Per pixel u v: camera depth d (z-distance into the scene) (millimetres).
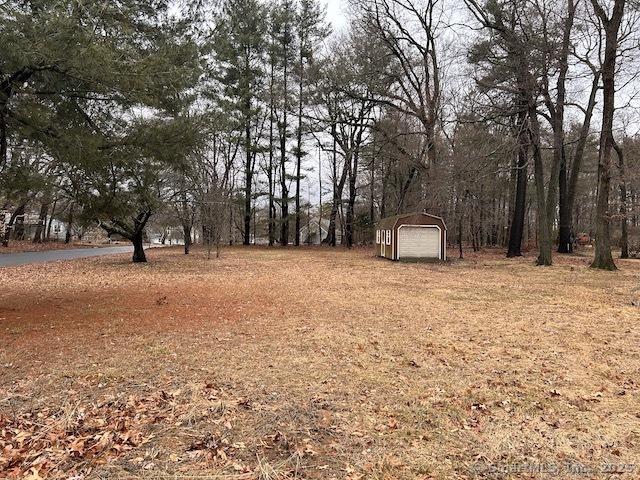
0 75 6203
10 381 4773
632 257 25719
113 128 7637
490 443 3588
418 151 32812
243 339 6707
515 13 18406
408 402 4395
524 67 17781
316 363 5566
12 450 3371
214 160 27938
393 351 6145
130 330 7160
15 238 39781
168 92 7461
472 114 20594
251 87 35938
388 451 3434
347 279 14469
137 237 21109
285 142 39562
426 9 25250
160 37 7973
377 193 41656
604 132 17297
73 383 4734
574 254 27328
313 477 3057
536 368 5449
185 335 6898
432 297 10773
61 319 7867
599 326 7703
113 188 7844
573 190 28078
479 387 4812
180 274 15938
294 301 10125
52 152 6805
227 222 38500
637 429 3816
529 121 19188
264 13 34031
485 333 7188
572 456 3375
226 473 3092
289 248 35750
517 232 25609
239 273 16359
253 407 4188
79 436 3605
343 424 3881
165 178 16438
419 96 25781
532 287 12586
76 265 19328
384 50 25859
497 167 20859
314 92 29094
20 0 6387
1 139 6727
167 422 3848
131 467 3152
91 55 5957
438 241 22031
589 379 5066
